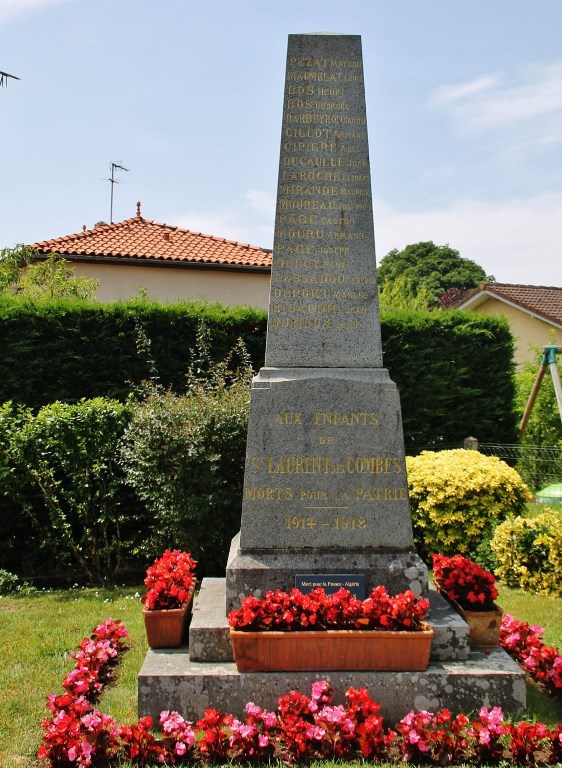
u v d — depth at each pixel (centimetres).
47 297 1175
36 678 492
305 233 505
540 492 1055
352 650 414
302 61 519
